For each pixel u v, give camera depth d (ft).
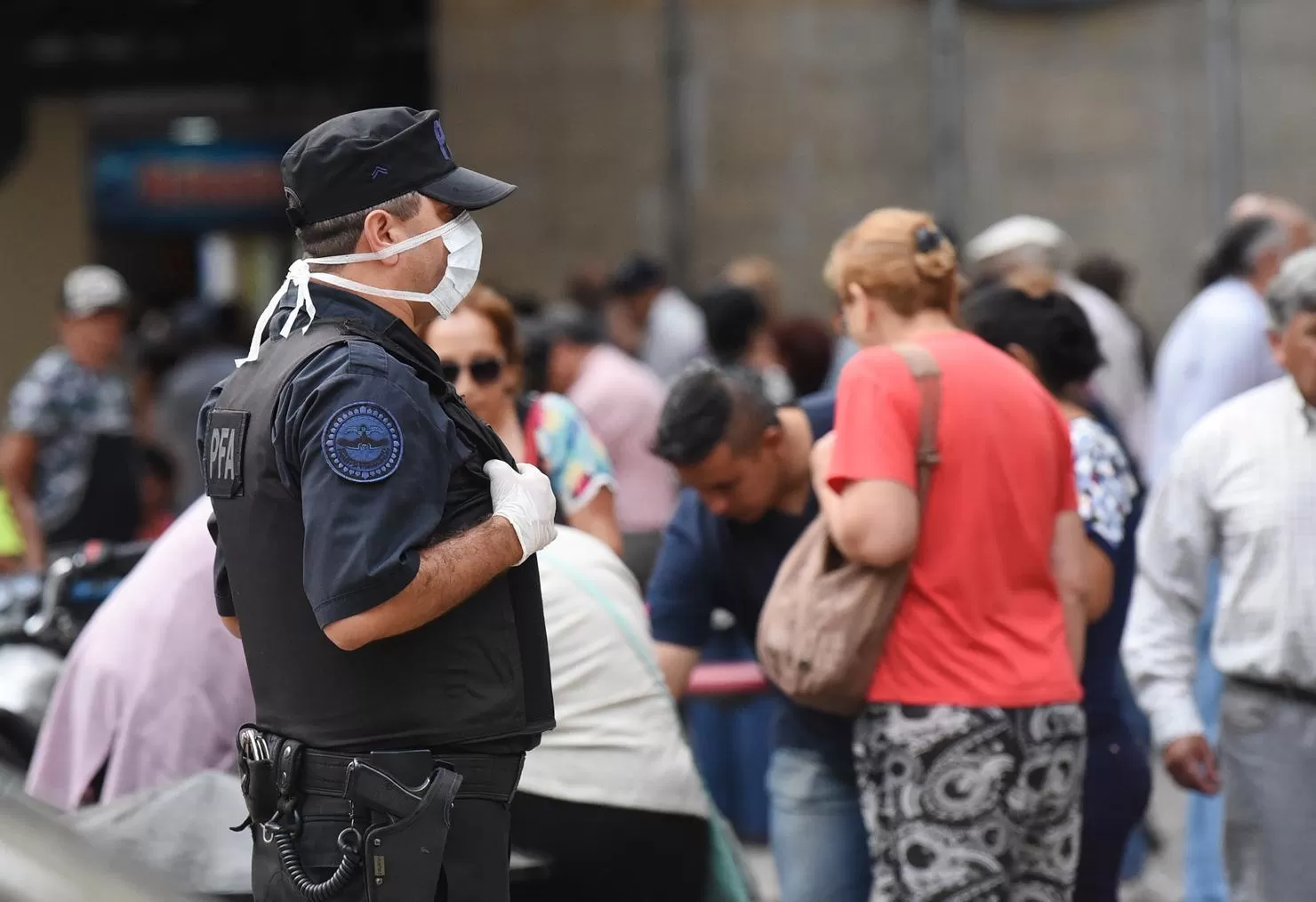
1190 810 62.08
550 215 142.20
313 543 30.37
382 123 32.81
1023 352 48.75
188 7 161.07
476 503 32.50
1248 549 47.26
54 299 173.99
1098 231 139.33
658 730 44.55
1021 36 139.54
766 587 47.67
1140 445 92.79
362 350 31.40
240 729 33.12
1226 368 77.00
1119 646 49.85
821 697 42.27
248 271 180.86
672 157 141.38
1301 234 78.02
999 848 41.42
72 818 41.32
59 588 56.80
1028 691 41.52
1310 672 46.42
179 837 40.65
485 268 143.02
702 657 72.43
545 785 43.62
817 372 86.48
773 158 141.38
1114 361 91.86
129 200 174.50
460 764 32.07
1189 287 137.90
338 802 31.65
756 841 75.92
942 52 139.85
